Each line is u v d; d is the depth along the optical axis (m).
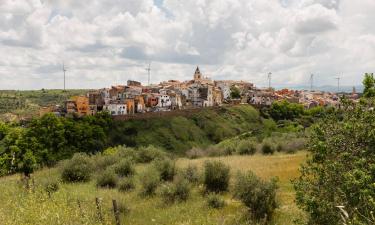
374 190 6.60
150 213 15.29
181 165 28.59
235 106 123.44
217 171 18.86
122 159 27.83
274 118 123.31
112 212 14.53
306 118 109.69
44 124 65.25
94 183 22.88
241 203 15.35
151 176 19.91
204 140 98.31
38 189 16.86
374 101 8.30
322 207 7.71
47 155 60.56
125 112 114.88
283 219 12.84
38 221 10.67
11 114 126.25
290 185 18.41
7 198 15.60
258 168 24.36
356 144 7.94
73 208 13.23
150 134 91.88
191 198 17.48
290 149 35.50
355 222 5.99
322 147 8.03
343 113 8.62
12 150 52.97
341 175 7.66
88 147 73.69
